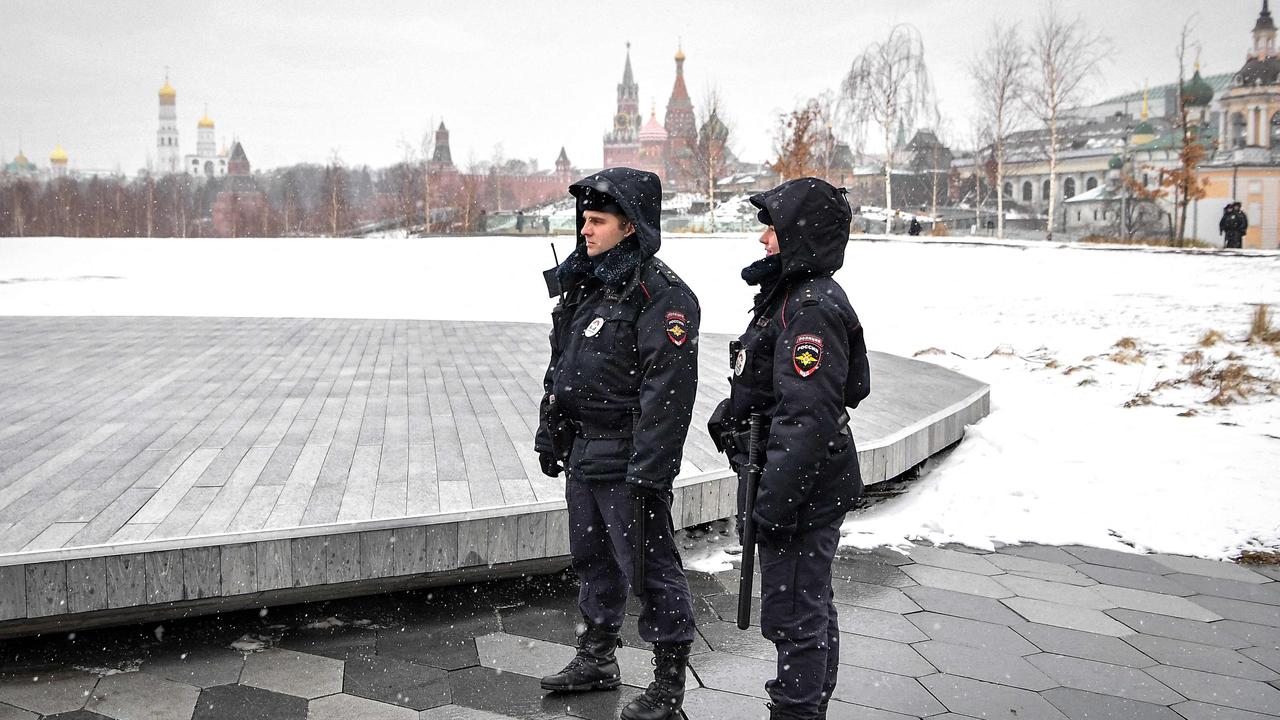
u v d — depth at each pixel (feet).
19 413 19.02
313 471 14.34
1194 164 138.82
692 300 9.04
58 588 10.12
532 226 224.12
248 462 14.92
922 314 50.19
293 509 12.15
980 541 15.10
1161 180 146.51
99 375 24.49
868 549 14.75
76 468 14.42
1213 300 49.03
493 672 10.16
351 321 41.63
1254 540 14.96
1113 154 293.84
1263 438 20.90
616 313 9.07
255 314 50.42
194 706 9.20
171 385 22.98
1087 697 9.87
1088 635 11.53
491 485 13.55
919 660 10.73
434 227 295.48
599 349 9.16
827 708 9.52
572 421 9.48
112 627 10.82
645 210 9.05
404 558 11.57
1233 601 12.73
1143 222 221.87
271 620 11.30
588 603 9.78
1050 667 10.61
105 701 9.27
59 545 10.46
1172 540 15.10
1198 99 271.90
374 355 29.55
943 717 9.37
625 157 613.52
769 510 7.96
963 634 11.51
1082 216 264.72
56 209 404.57
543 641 11.00
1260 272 59.72
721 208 249.55
